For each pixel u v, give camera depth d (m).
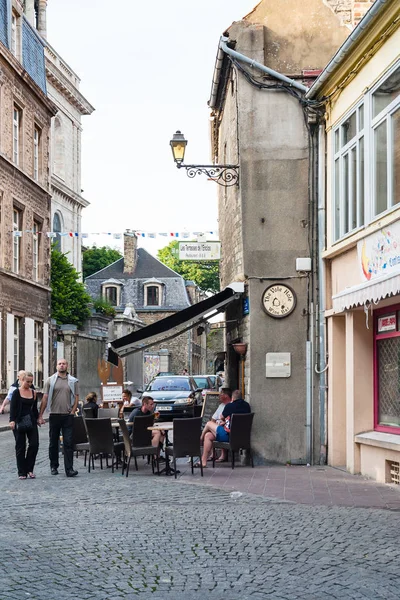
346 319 14.31
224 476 13.98
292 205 15.95
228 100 19.02
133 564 7.39
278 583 6.70
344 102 14.54
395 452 12.44
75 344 46.91
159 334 16.75
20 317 36.78
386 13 11.91
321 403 15.61
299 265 15.66
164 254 91.12
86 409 17.77
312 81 16.19
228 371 19.62
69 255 62.44
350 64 13.77
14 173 35.53
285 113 16.05
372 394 14.05
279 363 15.72
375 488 12.16
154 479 13.72
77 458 17.86
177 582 6.76
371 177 13.02
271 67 16.23
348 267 14.46
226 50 16.14
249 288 15.88
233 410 15.49
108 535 8.70
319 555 7.67
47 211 40.91
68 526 9.23
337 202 15.15
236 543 8.27
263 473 14.34
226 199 19.91
